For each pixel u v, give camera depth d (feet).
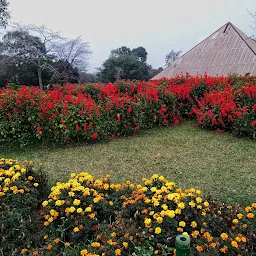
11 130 17.90
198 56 58.08
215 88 25.73
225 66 52.90
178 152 16.44
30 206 9.69
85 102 18.99
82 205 8.81
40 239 8.42
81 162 15.23
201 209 8.46
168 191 9.19
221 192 11.66
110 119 19.10
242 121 18.79
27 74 79.77
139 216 8.24
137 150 16.89
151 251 7.06
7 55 76.54
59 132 17.71
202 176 13.20
